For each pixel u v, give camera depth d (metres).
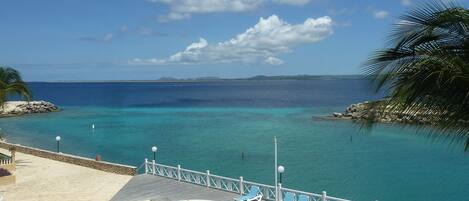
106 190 25.75
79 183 27.59
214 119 80.00
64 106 120.69
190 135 58.34
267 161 39.88
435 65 6.80
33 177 29.42
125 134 61.19
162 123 74.50
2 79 33.16
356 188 30.17
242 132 60.47
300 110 98.31
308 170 35.72
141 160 42.69
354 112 75.00
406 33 7.10
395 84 7.18
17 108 94.12
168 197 22.50
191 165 39.06
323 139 52.47
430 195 28.41
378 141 49.56
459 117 7.09
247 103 127.06
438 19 6.89
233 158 41.56
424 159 39.53
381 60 7.17
